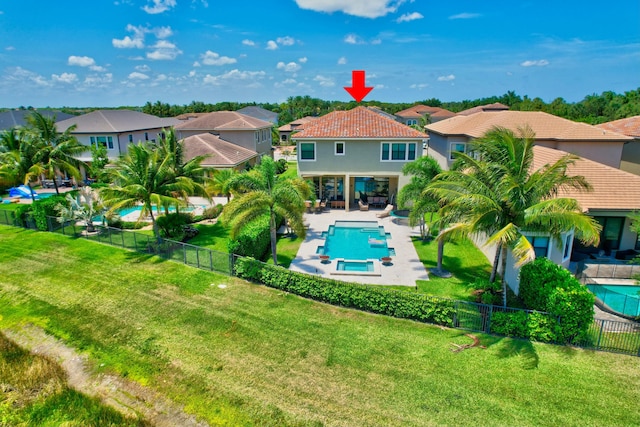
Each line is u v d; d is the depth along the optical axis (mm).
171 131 26203
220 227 28078
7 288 18438
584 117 67250
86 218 25547
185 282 18906
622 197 19125
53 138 35531
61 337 14555
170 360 13109
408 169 21906
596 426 10359
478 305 14594
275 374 12359
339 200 34500
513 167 14625
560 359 13039
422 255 22703
